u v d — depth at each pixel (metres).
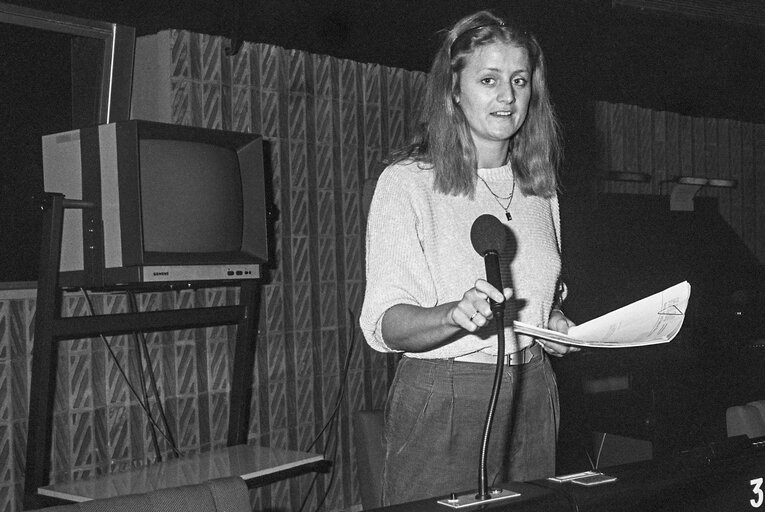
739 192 5.92
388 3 3.64
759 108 5.62
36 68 3.30
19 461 3.10
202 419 3.64
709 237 4.58
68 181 2.98
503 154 1.67
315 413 4.04
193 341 3.62
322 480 4.05
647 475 1.18
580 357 3.49
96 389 3.33
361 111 4.26
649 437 3.39
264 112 3.88
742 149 5.93
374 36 3.96
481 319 1.21
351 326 4.20
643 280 4.24
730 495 1.22
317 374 4.06
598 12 4.19
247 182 3.21
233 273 3.12
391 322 1.48
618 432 3.45
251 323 3.32
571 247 4.12
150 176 2.87
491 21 1.62
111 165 2.84
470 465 1.57
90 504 1.09
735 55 4.88
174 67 3.57
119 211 2.83
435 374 1.55
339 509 4.11
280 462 2.94
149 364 3.40
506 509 1.05
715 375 3.61
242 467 2.86
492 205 1.64
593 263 4.14
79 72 3.44
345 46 4.04
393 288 1.53
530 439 1.62
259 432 3.82
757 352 3.74
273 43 3.90
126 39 3.46
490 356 1.56
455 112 1.62
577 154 4.91
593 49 4.42
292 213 3.98
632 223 4.28
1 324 3.07
